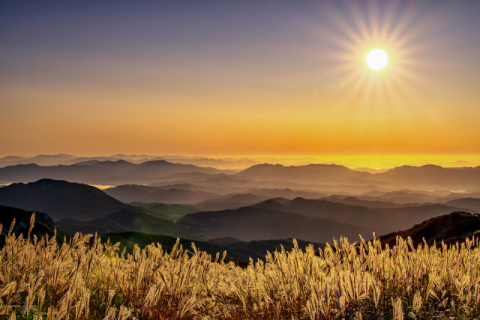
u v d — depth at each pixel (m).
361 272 3.62
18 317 3.19
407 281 3.79
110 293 2.86
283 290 3.64
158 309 3.64
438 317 3.23
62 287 3.59
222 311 4.00
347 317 3.12
